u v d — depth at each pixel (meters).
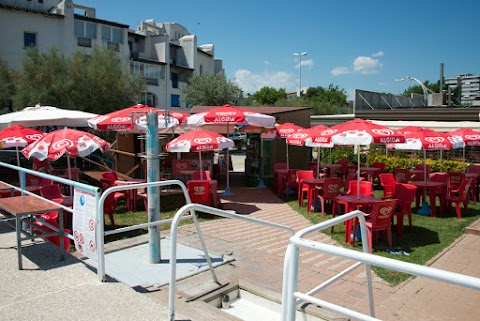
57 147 7.38
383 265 1.85
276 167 13.34
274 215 9.51
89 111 24.66
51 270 4.32
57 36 31.73
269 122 11.29
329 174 14.26
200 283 4.67
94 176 12.91
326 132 8.70
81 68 24.14
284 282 2.29
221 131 13.90
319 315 3.95
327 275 5.23
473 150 18.98
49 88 22.94
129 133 12.60
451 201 9.38
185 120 11.02
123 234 7.23
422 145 9.06
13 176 13.93
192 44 49.34
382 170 14.19
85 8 42.53
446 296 4.66
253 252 6.07
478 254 6.49
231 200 11.45
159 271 4.99
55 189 7.45
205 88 41.28
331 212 9.78
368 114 25.78
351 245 6.94
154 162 5.11
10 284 3.94
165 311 3.44
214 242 6.61
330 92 66.06
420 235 7.62
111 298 3.64
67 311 3.38
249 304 4.58
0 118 11.29
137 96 29.33
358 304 4.34
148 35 44.03
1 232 5.75
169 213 9.23
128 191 9.45
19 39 29.64
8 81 23.94
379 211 6.48
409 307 4.36
